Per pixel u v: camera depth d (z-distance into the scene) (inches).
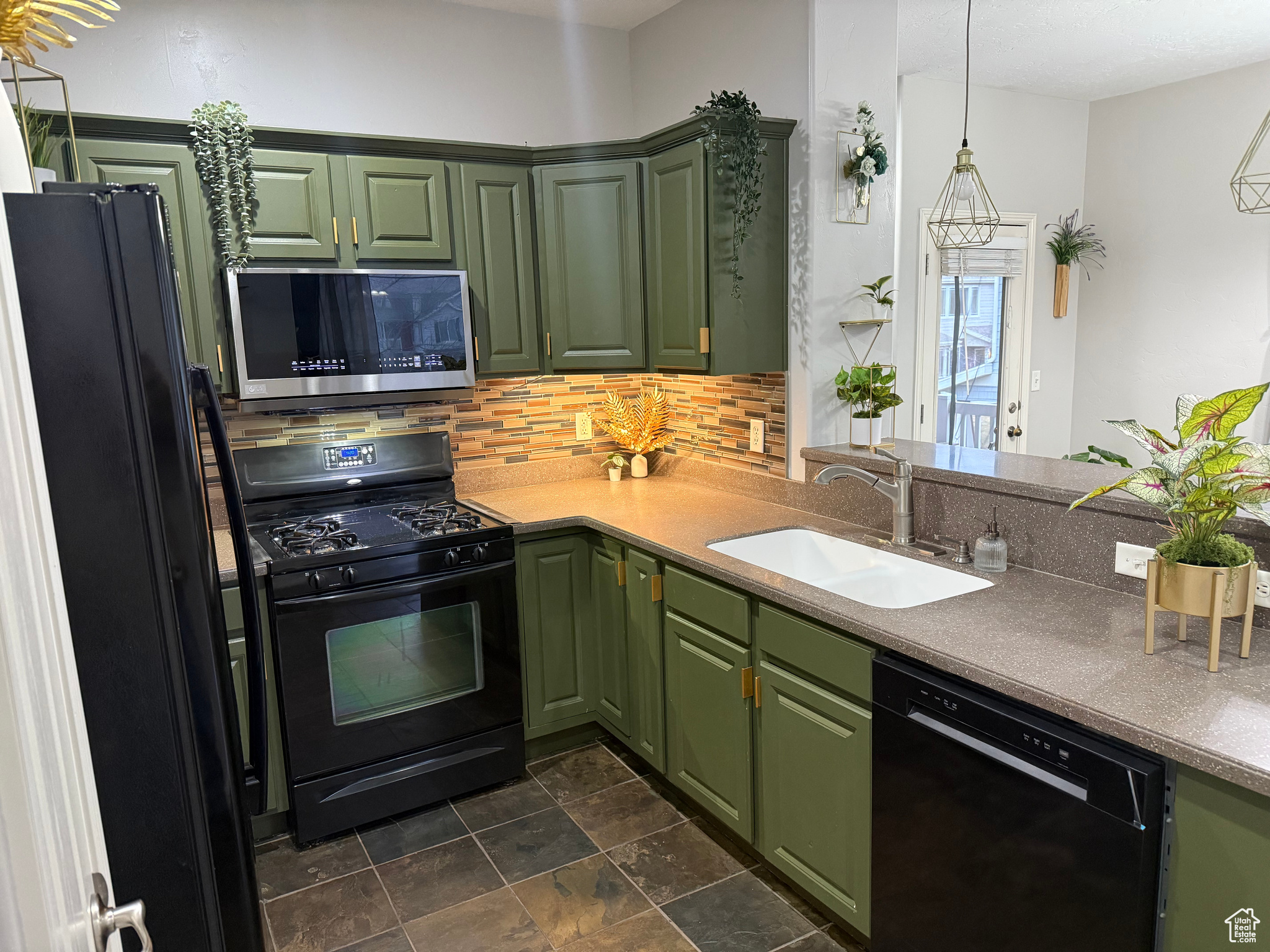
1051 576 82.7
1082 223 192.9
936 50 148.3
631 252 118.0
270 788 99.3
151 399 40.9
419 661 105.2
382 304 107.7
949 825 65.6
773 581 84.2
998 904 62.2
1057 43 146.3
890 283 115.2
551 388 136.1
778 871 92.4
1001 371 187.6
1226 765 47.4
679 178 109.4
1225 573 58.4
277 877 95.7
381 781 103.7
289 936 85.7
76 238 39.0
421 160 111.0
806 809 82.7
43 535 26.0
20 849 16.6
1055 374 194.9
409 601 103.3
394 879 94.3
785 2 106.7
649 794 110.3
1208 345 173.8
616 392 141.6
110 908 26.5
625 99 137.9
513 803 109.3
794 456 115.0
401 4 119.6
